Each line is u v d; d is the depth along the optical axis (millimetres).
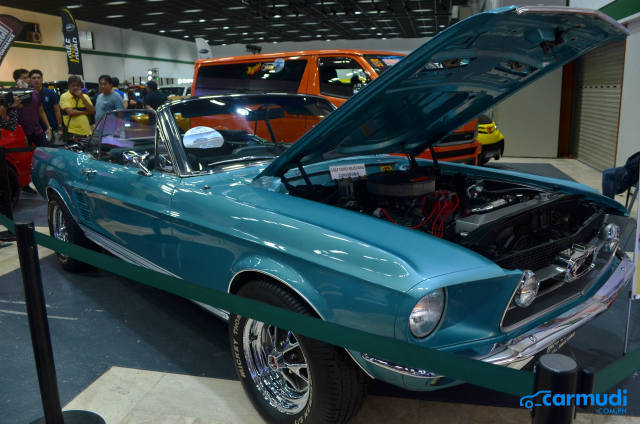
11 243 5047
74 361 2770
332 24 27312
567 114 11086
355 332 1465
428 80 2201
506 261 1975
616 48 8430
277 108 3172
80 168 3559
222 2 20828
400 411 2285
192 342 2977
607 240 2432
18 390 2545
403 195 2529
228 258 2230
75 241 3859
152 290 3760
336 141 2500
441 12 23531
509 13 1772
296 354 2211
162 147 2775
